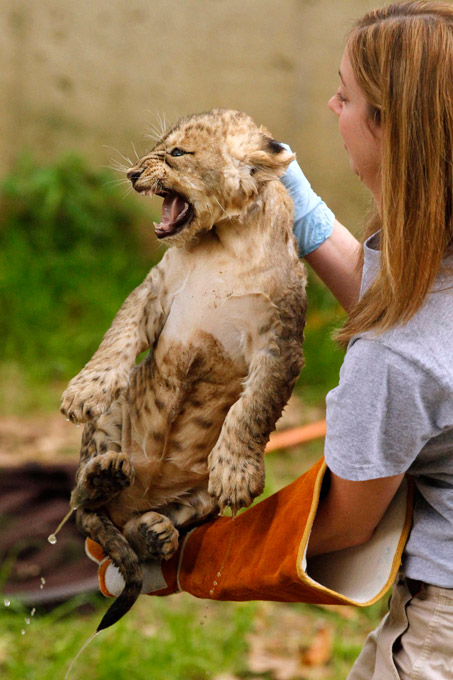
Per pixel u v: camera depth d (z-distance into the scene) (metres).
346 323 3.83
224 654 7.37
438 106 3.46
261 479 4.27
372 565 3.97
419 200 3.49
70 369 12.46
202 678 7.17
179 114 14.70
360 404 3.57
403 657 3.95
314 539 4.03
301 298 4.54
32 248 14.44
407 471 3.96
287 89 14.35
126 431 4.75
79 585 7.78
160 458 4.70
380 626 4.20
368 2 13.97
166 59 14.62
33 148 15.03
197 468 4.73
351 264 4.96
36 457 10.42
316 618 8.03
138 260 14.62
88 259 14.22
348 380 3.61
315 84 14.27
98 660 7.12
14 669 6.89
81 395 4.43
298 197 4.95
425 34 3.50
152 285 4.75
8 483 8.88
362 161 3.88
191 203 4.55
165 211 4.67
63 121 14.94
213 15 14.40
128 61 14.70
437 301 3.53
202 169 4.50
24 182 14.57
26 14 14.72
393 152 3.54
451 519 3.80
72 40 14.77
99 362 4.55
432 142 3.47
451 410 3.51
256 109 14.48
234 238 4.52
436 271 3.50
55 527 8.36
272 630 7.84
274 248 4.49
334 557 4.14
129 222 14.79
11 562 7.88
